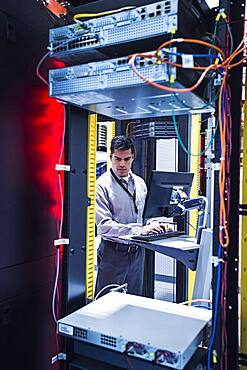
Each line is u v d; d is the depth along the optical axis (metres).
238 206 1.20
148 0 1.22
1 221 1.33
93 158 2.10
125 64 1.15
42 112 1.53
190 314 1.35
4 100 1.33
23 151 1.43
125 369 1.20
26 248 1.45
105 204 2.46
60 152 1.62
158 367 1.11
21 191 1.42
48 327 1.58
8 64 1.35
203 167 2.92
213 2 1.38
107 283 2.43
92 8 1.36
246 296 1.25
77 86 1.26
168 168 3.70
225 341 1.17
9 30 1.34
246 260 1.25
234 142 1.20
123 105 1.42
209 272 1.55
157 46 1.21
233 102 1.19
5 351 1.35
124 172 2.51
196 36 1.23
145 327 1.23
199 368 1.19
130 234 2.15
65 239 1.46
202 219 1.71
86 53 1.31
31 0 1.44
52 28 1.45
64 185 1.49
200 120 2.91
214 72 1.20
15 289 1.40
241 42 1.15
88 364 1.27
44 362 1.56
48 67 1.57
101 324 1.25
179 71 1.08
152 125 3.05
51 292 1.60
